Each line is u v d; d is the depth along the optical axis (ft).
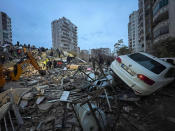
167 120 8.00
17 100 10.48
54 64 46.29
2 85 15.71
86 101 6.06
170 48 39.86
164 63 11.53
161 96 12.10
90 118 6.11
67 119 8.30
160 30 55.21
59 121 8.23
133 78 10.59
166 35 51.49
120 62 12.86
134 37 221.46
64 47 246.88
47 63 42.91
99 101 10.28
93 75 21.02
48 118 8.66
